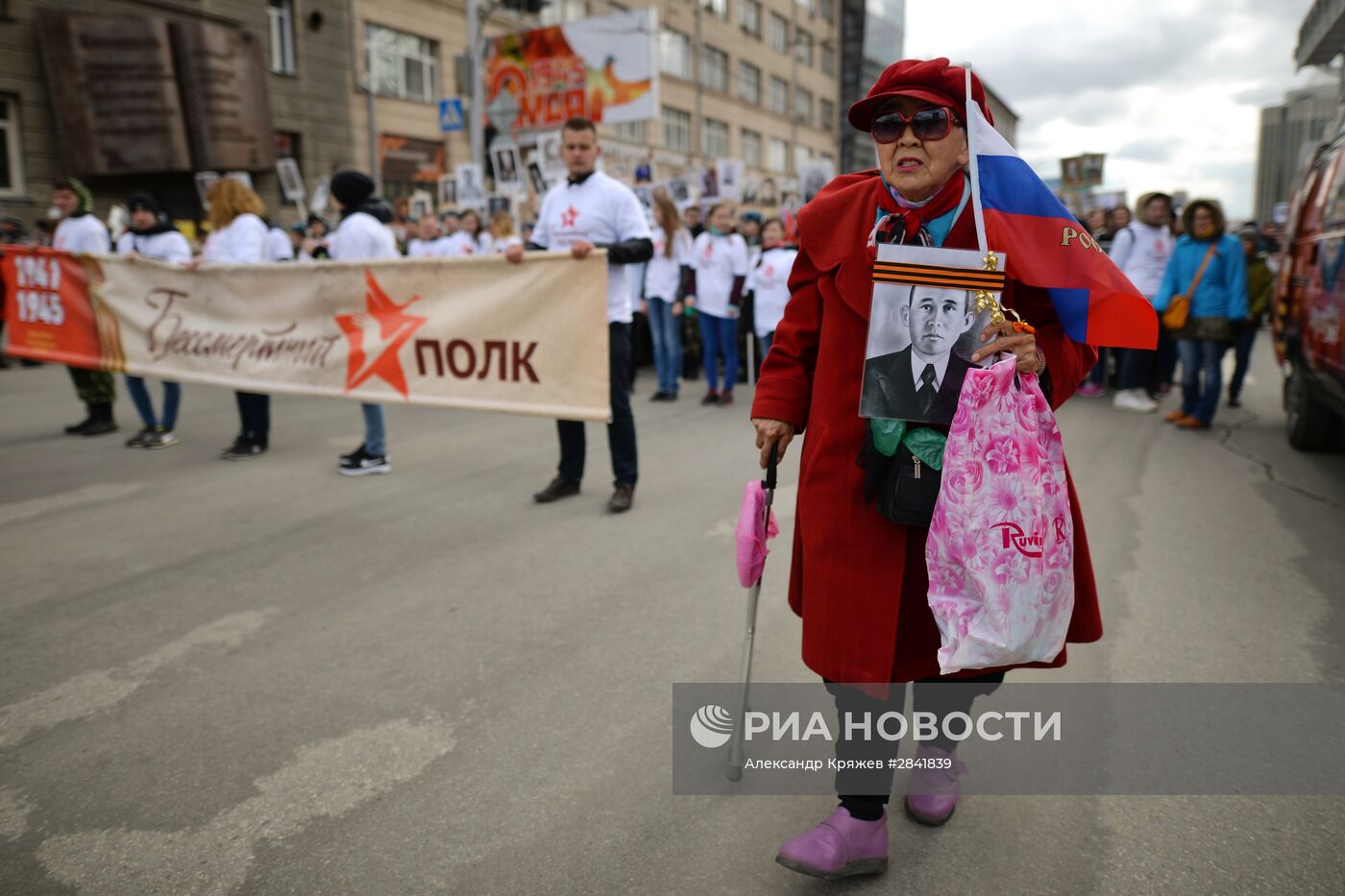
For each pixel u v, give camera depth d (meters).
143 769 2.57
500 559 4.29
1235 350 8.55
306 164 21.19
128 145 17.30
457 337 5.25
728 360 8.85
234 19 19.08
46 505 5.23
